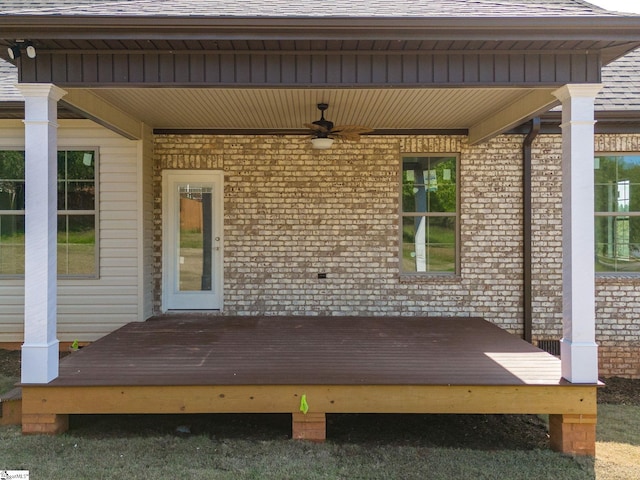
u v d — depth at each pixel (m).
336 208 7.77
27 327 4.59
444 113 6.73
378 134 7.74
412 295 7.76
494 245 7.70
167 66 4.56
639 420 5.44
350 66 4.59
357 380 4.67
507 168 7.69
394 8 4.76
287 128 7.72
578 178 4.59
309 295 7.79
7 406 4.84
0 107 6.72
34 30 4.22
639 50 8.34
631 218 7.66
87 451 4.35
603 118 6.98
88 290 7.56
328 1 5.20
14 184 7.62
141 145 7.47
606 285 7.49
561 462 4.34
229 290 7.79
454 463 4.25
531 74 4.60
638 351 7.44
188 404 4.61
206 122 7.36
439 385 4.61
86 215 7.61
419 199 7.88
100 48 4.52
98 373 4.88
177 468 4.05
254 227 7.79
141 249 7.52
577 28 4.21
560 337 7.58
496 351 5.71
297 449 4.45
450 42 4.42
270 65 4.57
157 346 5.92
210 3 4.97
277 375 4.81
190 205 7.92
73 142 7.53
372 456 4.38
